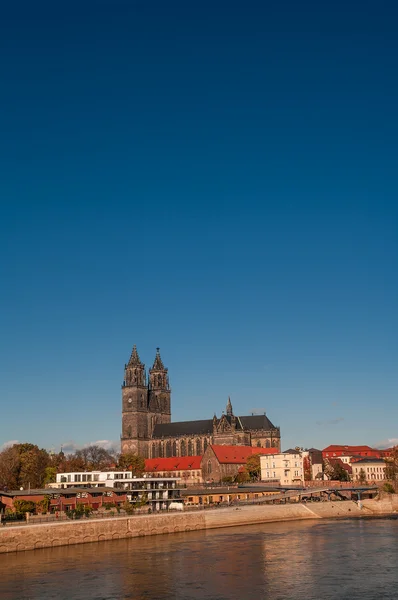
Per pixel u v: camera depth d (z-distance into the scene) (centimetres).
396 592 11612
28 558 15762
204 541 18412
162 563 14825
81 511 19625
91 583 12825
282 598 11444
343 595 11506
